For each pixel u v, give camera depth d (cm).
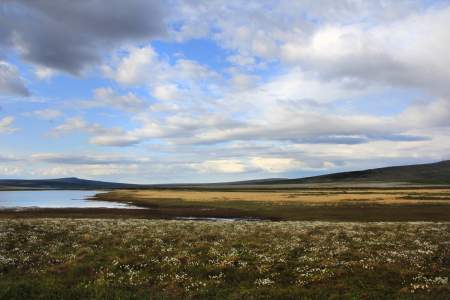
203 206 9650
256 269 2144
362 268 2131
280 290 1806
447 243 2741
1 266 2141
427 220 6122
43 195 19825
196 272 2095
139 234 3069
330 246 2678
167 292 1811
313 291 1797
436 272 2070
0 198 16288
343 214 7106
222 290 1823
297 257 2388
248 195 14412
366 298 1711
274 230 3400
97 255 2397
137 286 1894
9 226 3209
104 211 8388
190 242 2805
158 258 2361
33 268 2159
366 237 3038
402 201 9506
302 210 8006
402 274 2019
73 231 3155
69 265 2205
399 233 3194
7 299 1641
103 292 1761
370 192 15375
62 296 1698
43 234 2972
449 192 14125
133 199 13488
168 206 9919
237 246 2678
